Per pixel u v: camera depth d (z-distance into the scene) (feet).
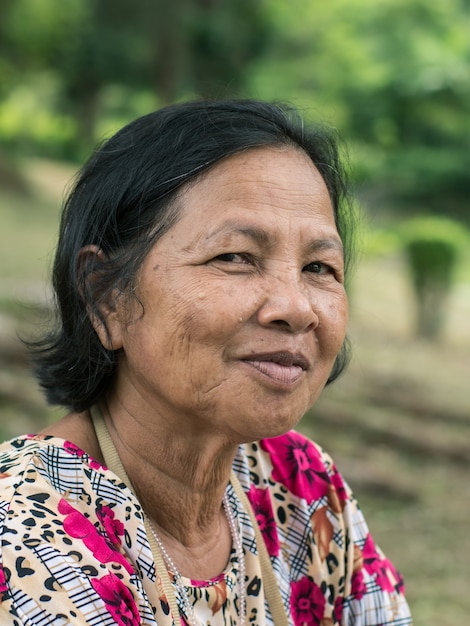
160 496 4.15
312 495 4.72
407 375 25.08
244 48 83.66
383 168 92.53
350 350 5.07
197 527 4.25
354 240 5.36
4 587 3.28
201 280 3.67
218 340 3.65
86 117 96.22
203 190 3.75
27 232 44.27
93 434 4.21
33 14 78.89
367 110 96.84
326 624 4.59
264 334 3.66
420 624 11.75
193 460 4.11
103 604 3.34
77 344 4.09
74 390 4.18
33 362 4.36
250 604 4.25
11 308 22.43
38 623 3.24
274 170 3.85
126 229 3.84
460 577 13.24
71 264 4.05
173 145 3.80
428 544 14.30
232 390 3.67
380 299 41.96
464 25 100.07
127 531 3.72
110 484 3.77
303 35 96.89
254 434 3.71
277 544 4.53
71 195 4.17
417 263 34.40
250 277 3.71
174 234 3.74
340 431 19.02
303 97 95.71
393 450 18.60
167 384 3.75
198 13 79.77
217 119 3.88
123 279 3.82
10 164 63.10
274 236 3.75
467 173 91.86
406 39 96.22
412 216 89.25
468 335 36.81
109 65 84.17
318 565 4.60
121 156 3.93
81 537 3.50
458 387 24.77
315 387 3.89
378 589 4.77
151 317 3.76
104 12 81.00
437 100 95.50
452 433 20.10
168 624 3.68
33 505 3.51
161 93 80.07
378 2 97.86
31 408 16.62
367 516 15.30
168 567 3.97
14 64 85.15
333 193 4.42
